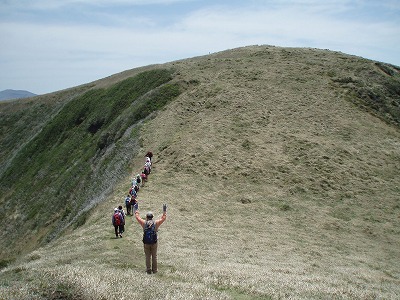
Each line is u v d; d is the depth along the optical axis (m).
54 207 61.75
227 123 52.09
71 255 21.72
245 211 34.53
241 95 60.16
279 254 25.38
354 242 30.38
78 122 88.19
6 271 18.30
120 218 26.12
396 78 71.75
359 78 67.56
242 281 15.63
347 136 50.44
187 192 37.53
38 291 11.93
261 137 48.47
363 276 21.73
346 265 24.75
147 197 35.88
